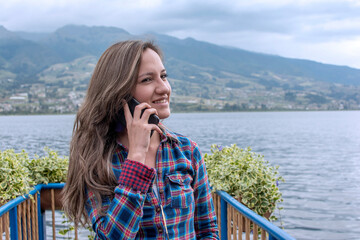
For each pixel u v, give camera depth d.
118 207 1.18
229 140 57.59
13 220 2.55
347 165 32.66
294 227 14.12
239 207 2.02
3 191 2.75
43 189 3.22
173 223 1.28
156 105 1.32
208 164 3.54
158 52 1.37
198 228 1.48
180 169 1.35
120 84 1.27
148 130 1.23
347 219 15.31
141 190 1.20
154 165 1.33
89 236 2.98
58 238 7.90
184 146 1.42
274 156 39.44
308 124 125.12
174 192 1.30
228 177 3.07
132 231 1.18
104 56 1.33
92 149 1.29
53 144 43.66
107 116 1.31
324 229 13.98
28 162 3.35
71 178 1.31
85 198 1.28
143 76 1.29
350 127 106.31
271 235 1.51
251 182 3.02
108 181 1.26
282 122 142.25
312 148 48.44
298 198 19.33
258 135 71.25
